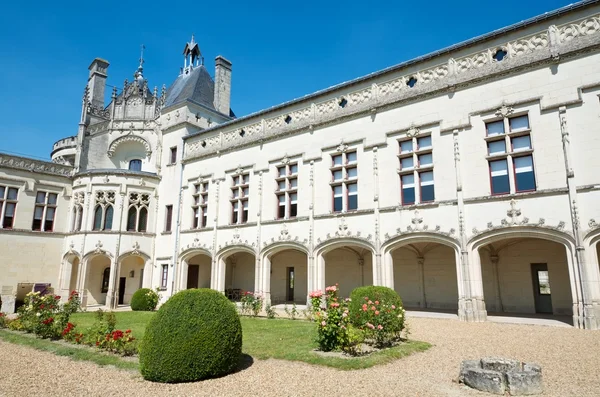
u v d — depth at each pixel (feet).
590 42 42.83
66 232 84.12
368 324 30.81
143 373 23.35
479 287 45.62
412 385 21.50
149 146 92.84
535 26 46.68
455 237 47.70
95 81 100.63
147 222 84.84
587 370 23.77
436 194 50.42
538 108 45.34
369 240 54.60
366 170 57.31
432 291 57.82
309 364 26.30
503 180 46.85
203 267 85.46
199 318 24.03
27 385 22.39
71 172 88.38
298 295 74.08
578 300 39.73
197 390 21.24
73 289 83.56
